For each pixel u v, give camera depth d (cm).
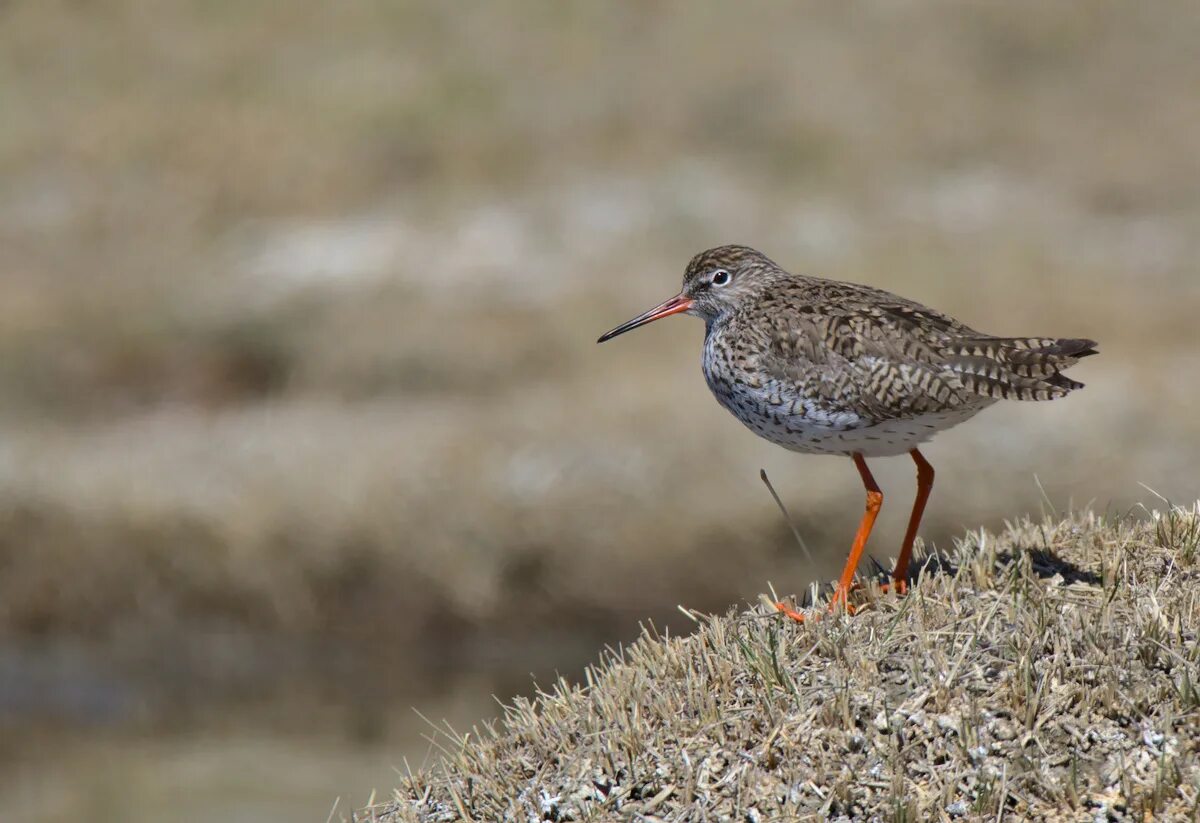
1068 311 2183
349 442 1786
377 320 2198
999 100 3062
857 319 801
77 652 1492
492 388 2052
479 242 2525
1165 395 1780
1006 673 673
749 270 916
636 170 2794
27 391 2073
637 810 662
